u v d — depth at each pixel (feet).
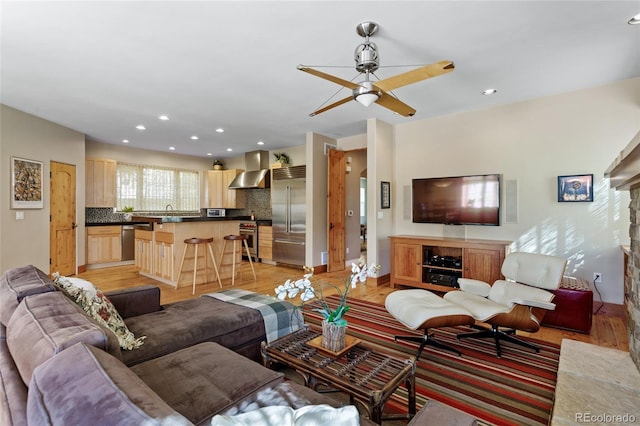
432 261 14.34
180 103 13.17
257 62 9.53
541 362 8.11
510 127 13.30
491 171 13.79
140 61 9.42
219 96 12.37
